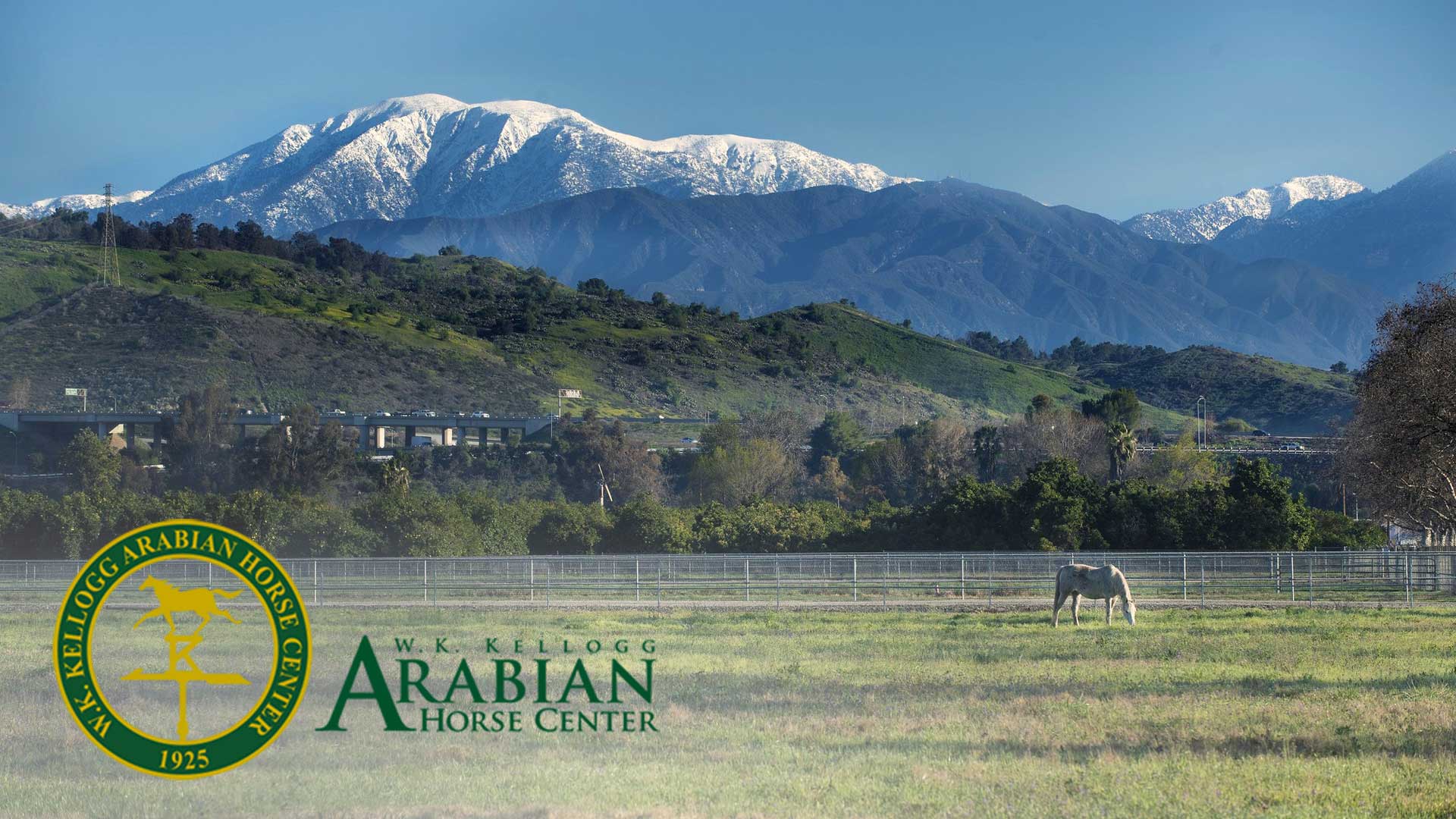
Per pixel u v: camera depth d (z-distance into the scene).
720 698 31.48
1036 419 144.12
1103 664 36.75
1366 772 23.45
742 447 136.25
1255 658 37.91
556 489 141.25
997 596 59.12
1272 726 27.58
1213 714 28.98
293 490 104.81
